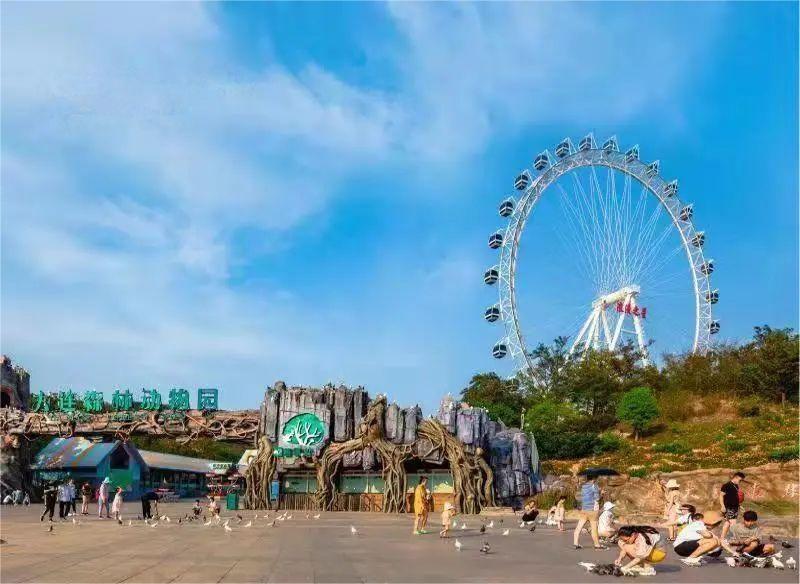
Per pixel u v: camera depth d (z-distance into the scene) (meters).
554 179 112.81
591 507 29.73
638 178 121.62
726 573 22.41
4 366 86.38
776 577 21.48
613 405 115.88
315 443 65.56
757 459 84.19
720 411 111.50
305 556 25.66
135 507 71.06
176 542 30.64
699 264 124.06
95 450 89.38
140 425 76.62
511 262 108.69
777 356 110.50
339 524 44.66
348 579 19.80
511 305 107.44
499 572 21.70
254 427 74.44
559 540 33.66
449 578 20.25
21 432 79.50
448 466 64.44
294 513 59.06
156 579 19.31
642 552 21.19
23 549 27.19
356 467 65.44
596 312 125.00
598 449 97.38
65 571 20.84
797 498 72.44
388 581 19.50
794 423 99.12
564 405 113.50
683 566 24.16
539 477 75.62
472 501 60.09
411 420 64.06
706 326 123.81
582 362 122.62
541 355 136.12
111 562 23.08
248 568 21.91
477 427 65.25
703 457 90.06
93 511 59.03
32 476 83.62
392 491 61.66
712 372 119.88
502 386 125.31
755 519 25.33
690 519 27.52
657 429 107.88
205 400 76.38
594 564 22.97
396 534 36.75
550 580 20.14
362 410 66.62
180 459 118.62
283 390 68.12
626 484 75.62
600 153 117.56
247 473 65.50
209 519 48.03
